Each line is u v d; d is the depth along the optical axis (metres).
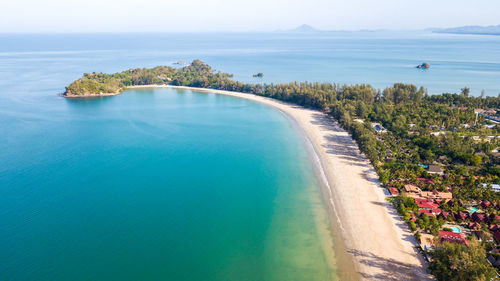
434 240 85.12
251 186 124.81
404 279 75.88
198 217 103.56
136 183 126.25
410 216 99.06
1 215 103.25
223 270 81.19
